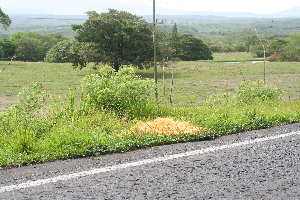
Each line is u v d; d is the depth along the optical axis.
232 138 5.43
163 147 4.95
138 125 6.34
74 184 3.60
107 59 41.56
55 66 52.12
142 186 3.58
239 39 96.50
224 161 4.36
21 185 3.56
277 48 70.88
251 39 83.06
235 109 8.70
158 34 42.38
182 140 5.32
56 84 30.94
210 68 47.78
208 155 4.58
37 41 85.38
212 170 4.05
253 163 4.30
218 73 40.75
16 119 6.12
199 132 5.69
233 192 3.47
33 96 6.71
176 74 40.50
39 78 36.03
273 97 12.17
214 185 3.63
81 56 42.69
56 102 8.17
